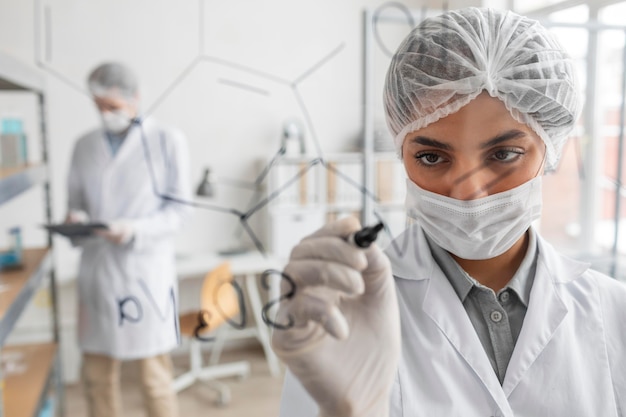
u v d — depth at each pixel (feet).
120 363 3.95
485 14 1.84
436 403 1.81
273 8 3.59
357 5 3.27
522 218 1.78
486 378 1.83
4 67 3.05
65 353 5.32
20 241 4.08
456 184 1.71
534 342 1.88
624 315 2.04
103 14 3.80
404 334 1.92
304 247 1.32
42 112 4.36
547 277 2.00
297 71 3.48
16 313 3.26
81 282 3.77
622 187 3.43
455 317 1.91
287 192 3.39
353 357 1.32
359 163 3.05
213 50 3.99
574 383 1.86
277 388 5.39
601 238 3.49
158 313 3.72
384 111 2.01
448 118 1.69
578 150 3.47
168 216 3.71
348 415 1.29
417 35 1.83
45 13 3.60
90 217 3.71
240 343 5.53
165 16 3.93
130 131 3.67
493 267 2.01
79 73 3.78
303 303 1.25
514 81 1.67
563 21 2.77
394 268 2.07
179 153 3.77
